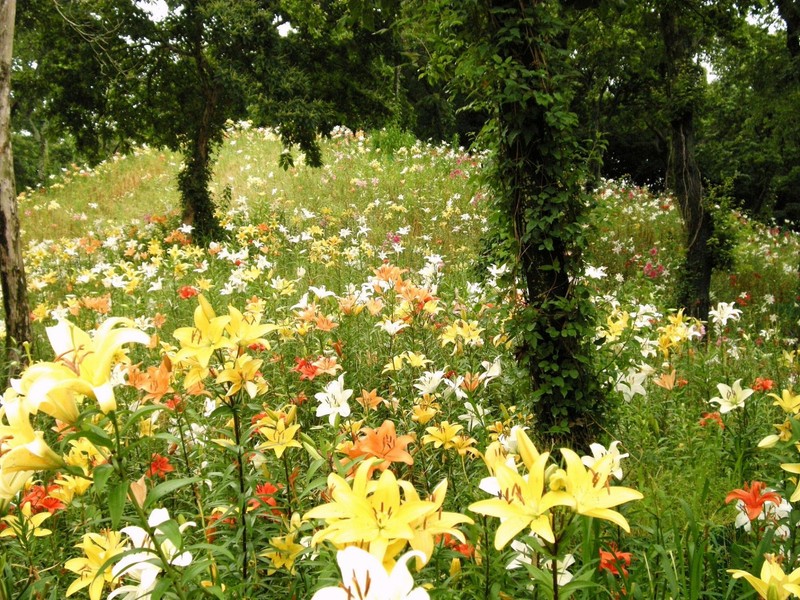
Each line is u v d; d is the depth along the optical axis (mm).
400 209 12219
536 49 4023
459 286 7078
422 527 1385
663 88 11000
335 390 2846
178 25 11969
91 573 1855
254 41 11391
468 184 4520
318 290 4730
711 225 10375
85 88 12805
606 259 11922
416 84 29375
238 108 13742
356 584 1059
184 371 2832
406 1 4766
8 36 6180
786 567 2301
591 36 11453
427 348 4945
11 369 5516
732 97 22172
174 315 7133
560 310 4098
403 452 1878
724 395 3625
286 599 2211
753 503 2342
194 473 2928
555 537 1389
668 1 8195
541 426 4219
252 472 2807
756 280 13078
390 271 5000
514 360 4734
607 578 2262
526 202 4141
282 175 16531
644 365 4023
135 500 1514
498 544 1312
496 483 1617
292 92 11836
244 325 1981
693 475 3480
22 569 2605
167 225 13297
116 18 12117
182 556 1775
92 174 21391
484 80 4086
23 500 2379
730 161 26609
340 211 12891
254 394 2010
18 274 6121
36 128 34438
